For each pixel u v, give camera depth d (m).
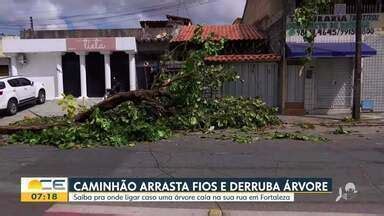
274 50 20.12
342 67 18.66
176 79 13.30
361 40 16.84
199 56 13.32
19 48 26.14
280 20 18.83
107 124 11.85
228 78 14.05
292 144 11.42
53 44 25.95
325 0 16.02
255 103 14.92
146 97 13.09
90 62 26.80
